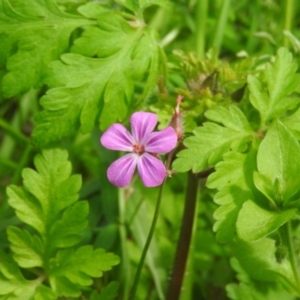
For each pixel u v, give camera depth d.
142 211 0.17
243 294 0.14
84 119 0.13
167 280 0.16
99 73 0.13
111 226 0.17
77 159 0.19
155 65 0.13
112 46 0.13
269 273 0.13
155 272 0.16
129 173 0.11
